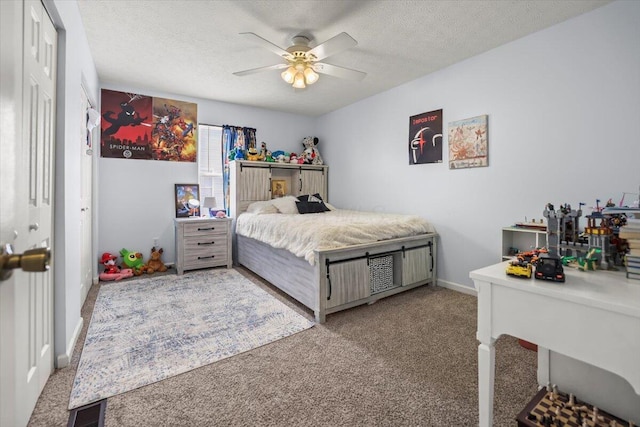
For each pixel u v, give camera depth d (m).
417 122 3.64
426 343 2.11
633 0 2.12
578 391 1.38
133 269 3.79
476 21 2.44
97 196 3.55
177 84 3.79
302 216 3.65
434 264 3.43
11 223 0.55
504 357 1.95
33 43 1.38
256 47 2.84
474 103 3.07
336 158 4.98
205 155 4.44
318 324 2.43
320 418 1.40
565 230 1.30
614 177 2.23
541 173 2.61
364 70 3.38
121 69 3.34
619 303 0.82
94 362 1.85
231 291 3.22
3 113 0.52
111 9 2.26
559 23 2.47
